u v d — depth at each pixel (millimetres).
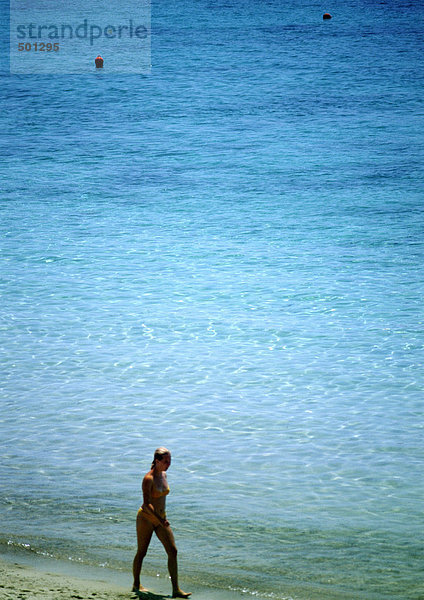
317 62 193375
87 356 58719
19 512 37000
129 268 79875
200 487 39781
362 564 32281
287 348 60156
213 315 67250
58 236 90500
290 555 33062
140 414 49281
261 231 91875
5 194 108250
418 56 195500
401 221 94000
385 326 64062
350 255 82750
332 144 131875
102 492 39281
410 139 133000
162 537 28688
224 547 33781
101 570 31469
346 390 52688
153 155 129250
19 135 143125
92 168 122000
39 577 29969
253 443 45188
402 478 40688
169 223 95500
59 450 44281
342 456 43375
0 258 82625
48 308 68812
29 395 52062
